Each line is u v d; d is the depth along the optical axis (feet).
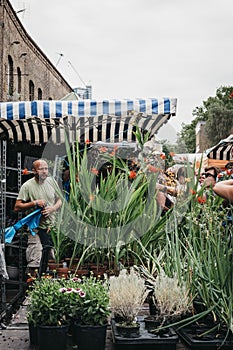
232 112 116.06
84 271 14.30
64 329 10.18
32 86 61.67
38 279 11.98
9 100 48.24
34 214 15.57
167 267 11.51
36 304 10.31
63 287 10.87
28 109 19.24
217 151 31.48
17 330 11.69
